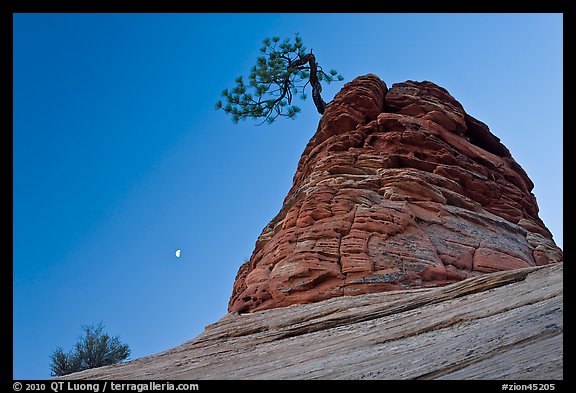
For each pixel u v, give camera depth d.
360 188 26.19
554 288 11.29
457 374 7.71
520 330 8.80
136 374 13.80
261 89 42.38
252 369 12.29
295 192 29.83
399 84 35.75
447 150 30.28
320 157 30.31
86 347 24.03
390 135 30.17
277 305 21.19
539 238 28.38
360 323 14.66
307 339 14.34
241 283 26.84
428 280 21.53
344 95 33.28
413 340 11.27
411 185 26.62
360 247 22.19
